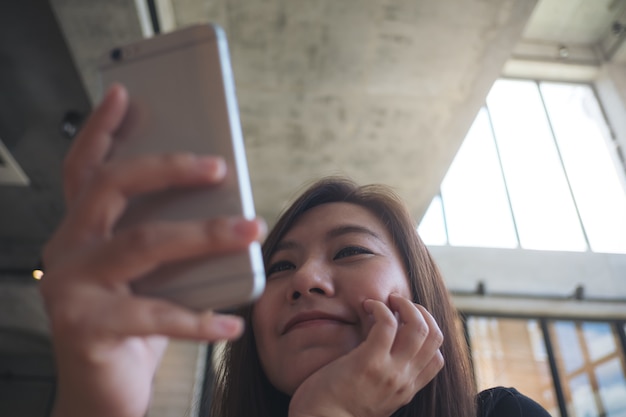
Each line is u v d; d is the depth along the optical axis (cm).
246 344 80
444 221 654
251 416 75
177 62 42
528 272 615
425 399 67
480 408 71
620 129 725
